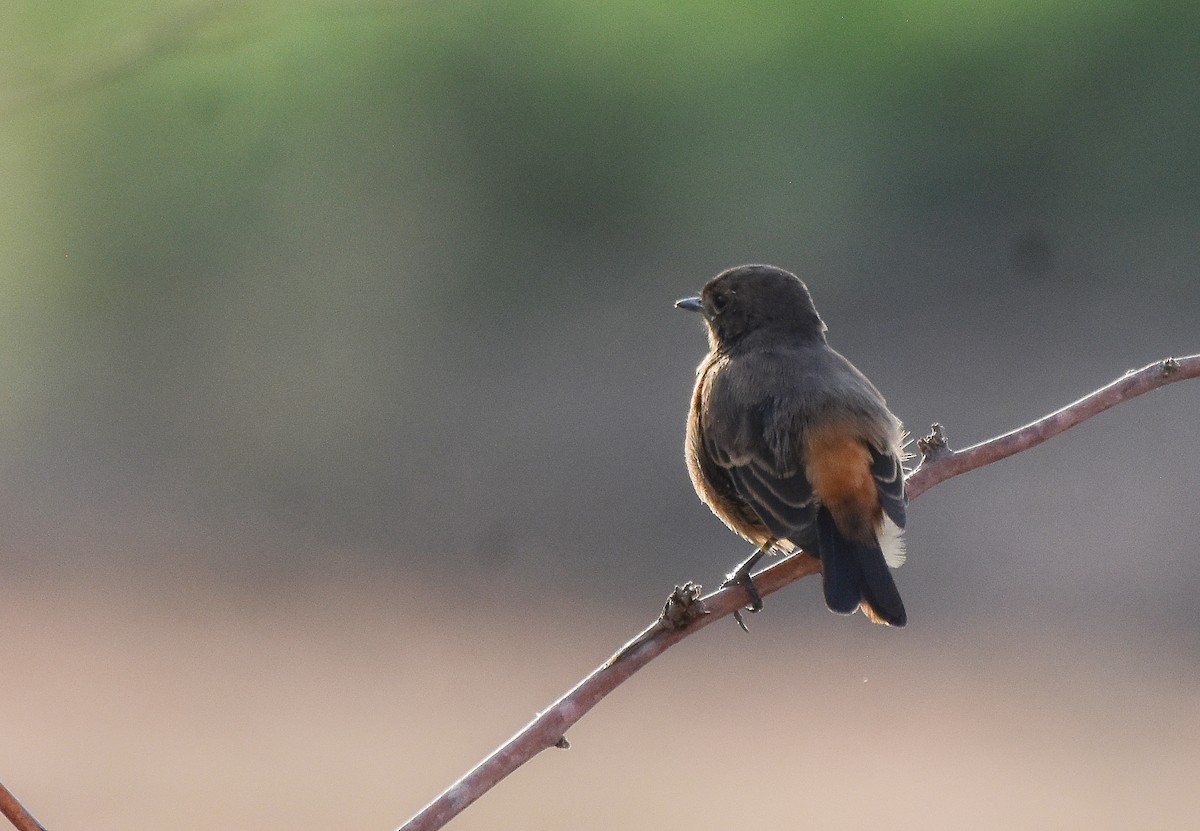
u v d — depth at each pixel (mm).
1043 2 22344
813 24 23188
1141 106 22328
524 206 24766
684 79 23781
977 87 22906
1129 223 22438
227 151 24703
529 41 24000
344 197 25094
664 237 24297
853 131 23344
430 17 23375
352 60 23781
